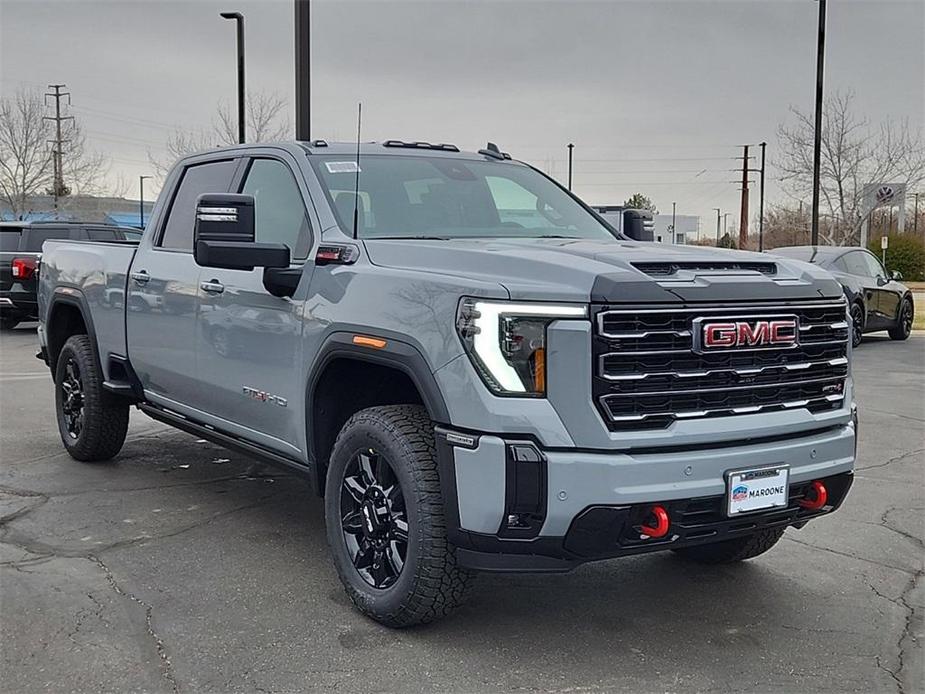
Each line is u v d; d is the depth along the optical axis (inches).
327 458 175.0
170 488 243.8
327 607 166.2
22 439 300.5
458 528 140.6
